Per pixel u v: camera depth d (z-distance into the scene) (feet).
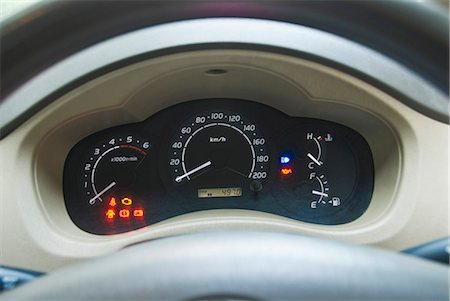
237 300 2.28
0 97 2.81
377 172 4.42
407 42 2.56
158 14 2.65
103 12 2.51
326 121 4.58
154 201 4.59
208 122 4.66
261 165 4.65
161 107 4.54
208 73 4.04
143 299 2.28
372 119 4.08
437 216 3.76
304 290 2.31
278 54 3.67
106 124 4.40
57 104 3.70
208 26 3.56
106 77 3.65
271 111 4.65
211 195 4.64
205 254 2.42
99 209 4.50
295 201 4.62
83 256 3.80
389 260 2.45
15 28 2.43
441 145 3.76
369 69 3.68
